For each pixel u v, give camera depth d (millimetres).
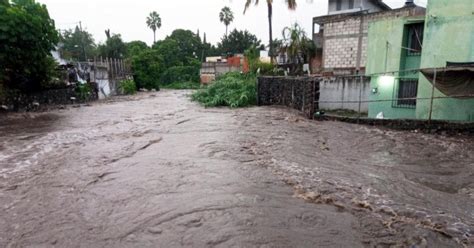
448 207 5621
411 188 6551
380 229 4773
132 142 10617
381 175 7367
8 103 17891
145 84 42562
